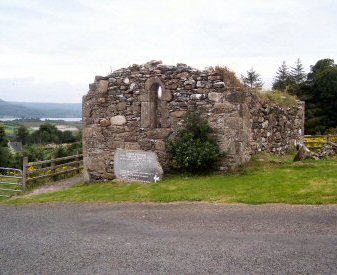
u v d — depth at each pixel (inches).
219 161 425.4
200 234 249.8
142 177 453.4
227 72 422.3
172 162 442.9
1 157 1030.4
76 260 219.5
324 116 1242.6
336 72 1213.1
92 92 494.9
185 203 329.7
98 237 259.4
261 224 259.9
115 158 478.6
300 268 191.2
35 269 209.9
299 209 285.7
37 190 490.3
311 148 594.2
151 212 312.7
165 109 448.8
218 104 421.4
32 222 313.0
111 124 483.2
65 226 293.7
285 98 567.2
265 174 398.3
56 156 845.8
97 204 361.7
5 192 512.4
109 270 202.7
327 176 369.1
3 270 211.0
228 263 201.9
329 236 230.8
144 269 201.3
